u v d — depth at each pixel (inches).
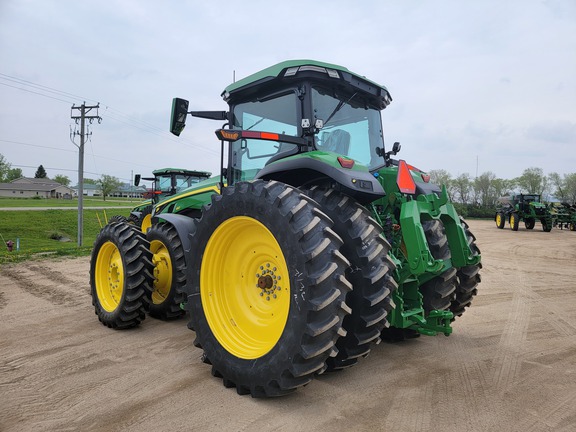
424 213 139.1
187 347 161.2
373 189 128.0
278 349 108.6
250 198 120.3
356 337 121.8
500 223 984.9
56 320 201.3
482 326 192.2
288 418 104.4
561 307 228.2
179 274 194.7
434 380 129.7
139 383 126.0
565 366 141.8
